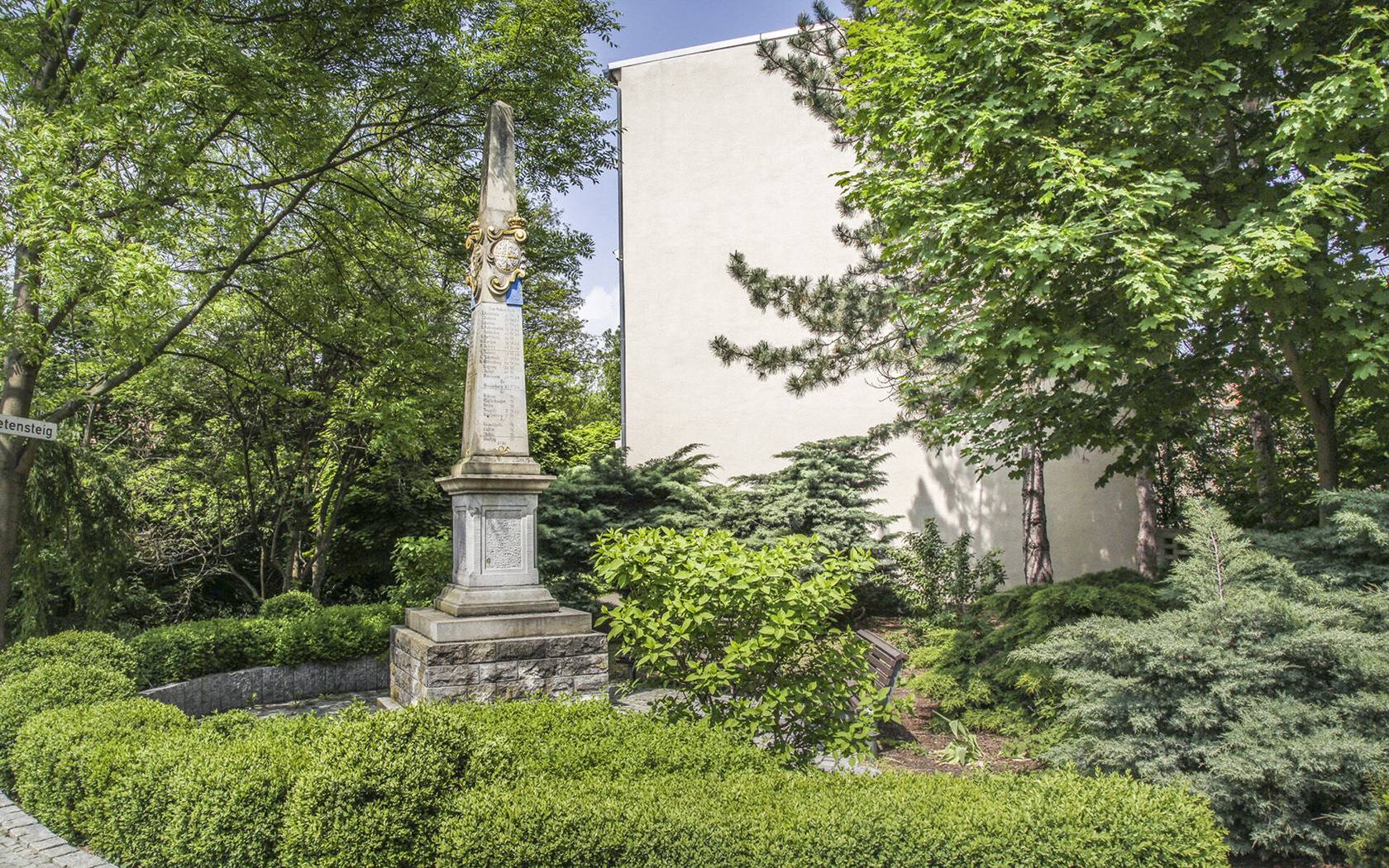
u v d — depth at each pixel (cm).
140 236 864
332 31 1079
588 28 1245
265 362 1421
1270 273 666
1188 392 862
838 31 1346
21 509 930
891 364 1355
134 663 730
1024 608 870
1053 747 569
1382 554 641
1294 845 471
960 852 309
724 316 1906
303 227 1231
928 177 857
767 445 1844
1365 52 668
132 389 1320
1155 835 312
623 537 542
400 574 1162
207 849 352
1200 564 561
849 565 534
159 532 1388
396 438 1302
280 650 1006
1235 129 849
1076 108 718
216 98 888
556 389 2739
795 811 325
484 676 743
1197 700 501
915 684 803
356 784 330
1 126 820
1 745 547
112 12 816
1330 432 875
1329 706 490
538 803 323
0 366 960
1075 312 775
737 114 1944
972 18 730
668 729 433
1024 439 916
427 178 1370
